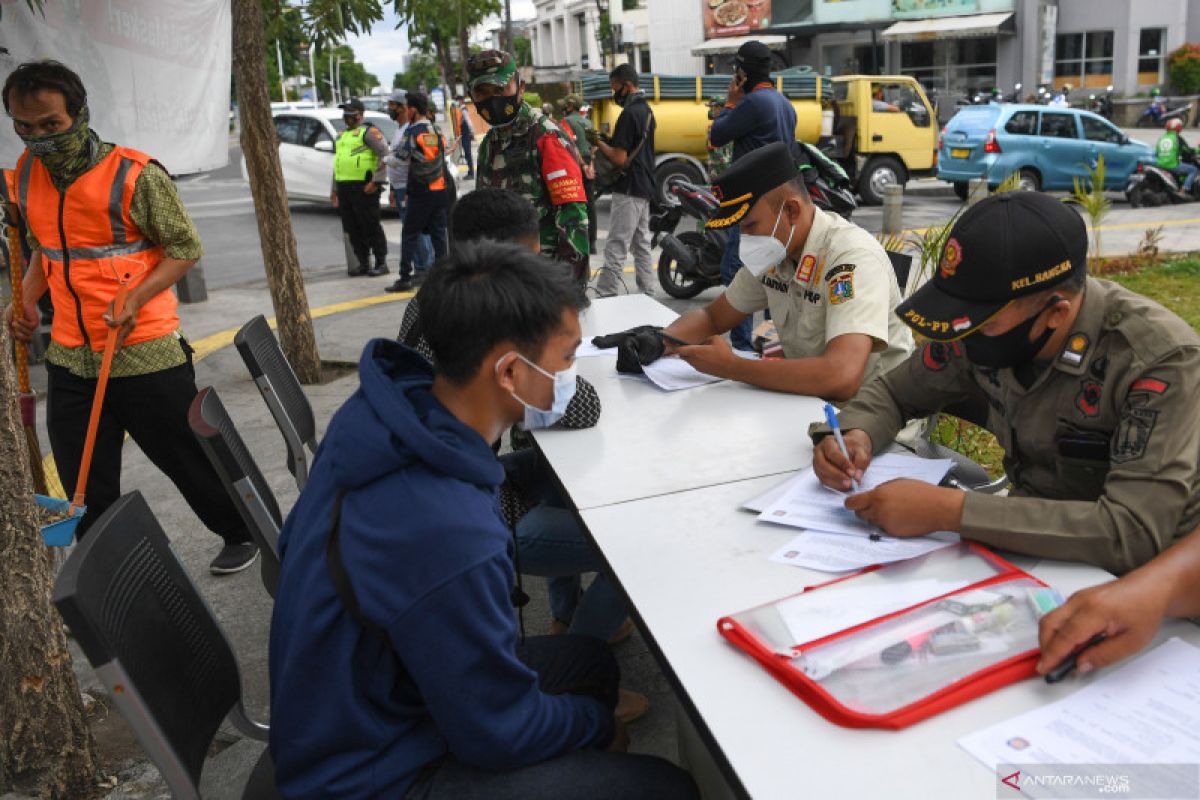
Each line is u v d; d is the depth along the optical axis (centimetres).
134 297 326
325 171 1431
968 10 2414
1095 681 137
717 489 210
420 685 144
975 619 149
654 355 299
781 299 297
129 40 450
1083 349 174
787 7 2517
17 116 309
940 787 119
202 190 1975
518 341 153
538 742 153
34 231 327
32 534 241
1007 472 205
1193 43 2444
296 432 285
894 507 176
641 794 154
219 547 397
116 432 353
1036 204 166
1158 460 161
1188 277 852
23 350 337
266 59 573
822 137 1347
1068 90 2242
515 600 250
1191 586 142
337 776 148
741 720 134
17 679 240
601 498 209
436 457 146
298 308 605
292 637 147
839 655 143
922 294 174
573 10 5559
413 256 883
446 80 3488
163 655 163
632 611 165
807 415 252
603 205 1483
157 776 260
